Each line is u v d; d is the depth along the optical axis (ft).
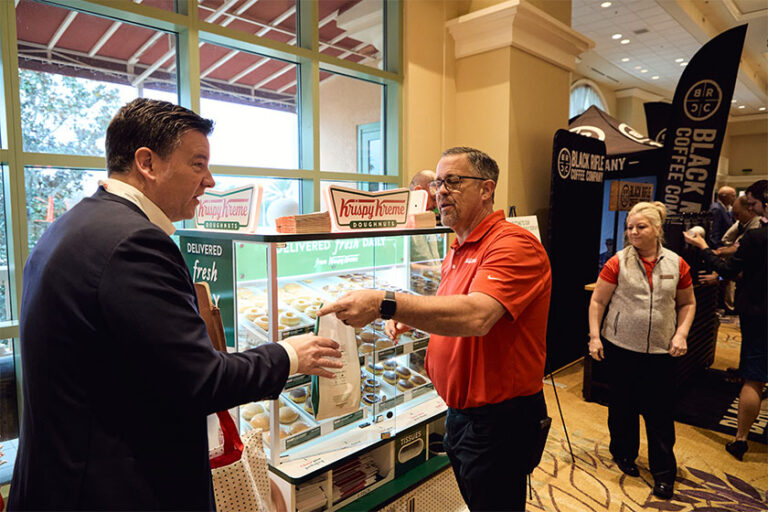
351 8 10.73
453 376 5.09
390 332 6.07
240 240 5.33
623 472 8.75
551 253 12.92
